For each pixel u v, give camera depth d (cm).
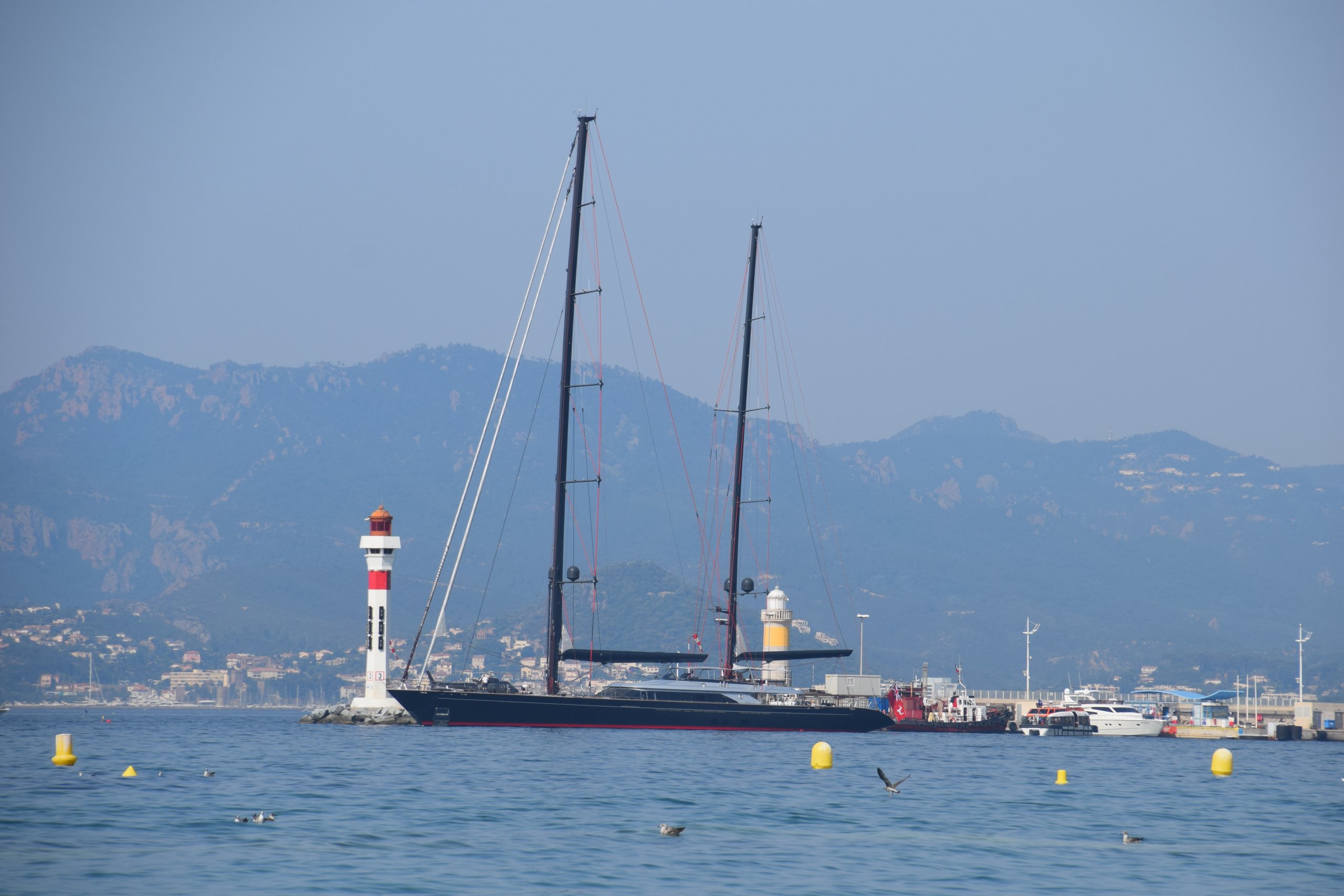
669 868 15638
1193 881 15862
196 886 14238
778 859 16400
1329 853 17975
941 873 15838
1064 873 16100
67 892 13950
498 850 16450
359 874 14888
